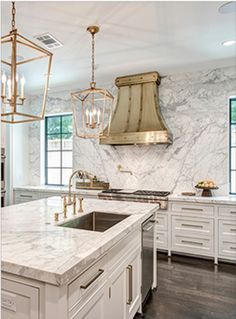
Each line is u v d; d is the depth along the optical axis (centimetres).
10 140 454
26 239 153
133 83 419
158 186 427
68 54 336
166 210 371
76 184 467
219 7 230
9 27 264
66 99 509
